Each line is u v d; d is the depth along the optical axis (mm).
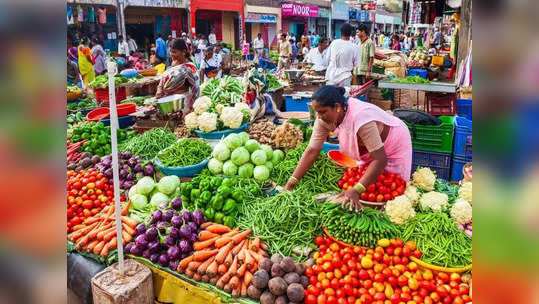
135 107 6375
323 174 3842
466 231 3012
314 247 2996
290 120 5215
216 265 2791
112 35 16266
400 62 11398
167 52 15180
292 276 2590
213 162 4062
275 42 25938
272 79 7383
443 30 23828
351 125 3053
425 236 2854
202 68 13336
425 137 4809
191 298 2830
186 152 4262
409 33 24844
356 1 36812
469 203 3336
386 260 2736
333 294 2494
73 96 8109
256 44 19219
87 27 15102
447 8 12828
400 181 3330
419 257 2736
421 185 3625
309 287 2553
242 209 3344
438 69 12352
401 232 2959
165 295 2961
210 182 3398
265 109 5781
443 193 3422
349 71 7676
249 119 5160
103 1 14109
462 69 7129
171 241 3041
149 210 3670
